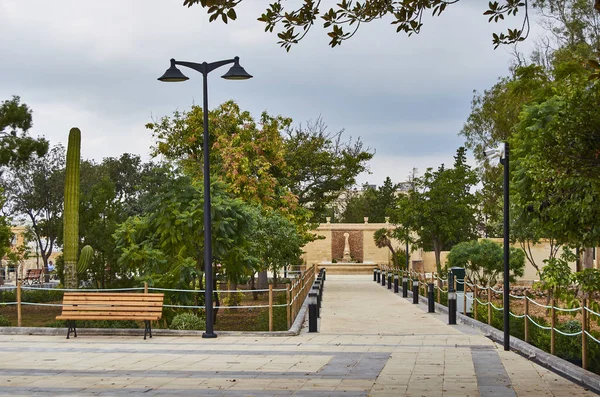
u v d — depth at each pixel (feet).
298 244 106.32
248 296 99.86
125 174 222.48
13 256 107.96
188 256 61.67
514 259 103.76
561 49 116.47
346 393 30.96
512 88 96.73
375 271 148.46
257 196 98.27
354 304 86.07
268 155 105.29
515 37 29.09
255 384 33.30
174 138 106.63
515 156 70.69
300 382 33.81
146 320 51.19
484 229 182.09
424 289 97.04
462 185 114.21
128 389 32.07
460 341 49.93
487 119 142.82
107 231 86.74
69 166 82.64
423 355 42.98
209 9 23.94
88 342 49.37
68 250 82.43
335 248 207.00
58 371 37.19
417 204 113.29
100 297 50.98
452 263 105.50
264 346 47.39
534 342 47.60
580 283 42.11
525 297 48.24
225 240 61.46
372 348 46.32
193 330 54.34
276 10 26.76
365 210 261.03
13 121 91.30
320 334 54.65
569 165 32.27
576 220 38.58
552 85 68.33
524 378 34.73
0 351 44.93
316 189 124.88
